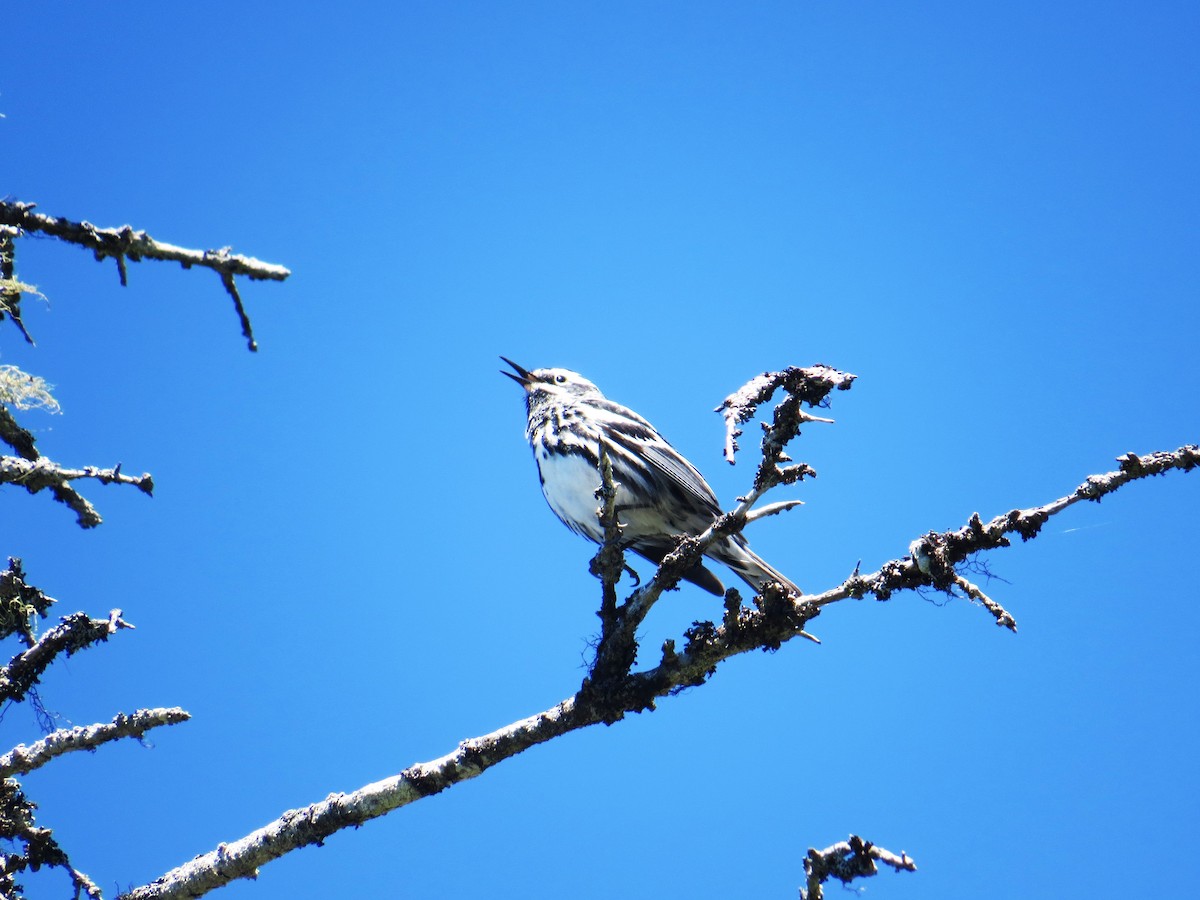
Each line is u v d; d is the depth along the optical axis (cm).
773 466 998
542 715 1073
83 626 972
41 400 941
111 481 926
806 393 966
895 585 991
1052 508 949
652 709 1066
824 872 877
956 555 962
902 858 868
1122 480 934
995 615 936
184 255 838
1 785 964
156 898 1036
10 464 903
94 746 948
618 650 1057
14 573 986
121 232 834
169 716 950
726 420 941
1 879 948
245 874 1047
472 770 1065
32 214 827
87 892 967
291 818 1058
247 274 841
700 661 1054
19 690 958
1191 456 924
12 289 900
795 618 1034
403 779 1061
